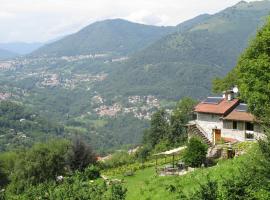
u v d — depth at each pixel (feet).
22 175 265.54
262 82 155.53
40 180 265.13
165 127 358.64
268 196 64.28
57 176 261.85
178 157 208.44
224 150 175.83
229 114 199.21
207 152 174.81
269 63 155.74
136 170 203.31
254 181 67.62
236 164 115.55
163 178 142.61
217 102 210.38
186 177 127.65
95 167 205.77
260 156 67.87
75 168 240.94
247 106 175.52
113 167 241.96
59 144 280.51
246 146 169.48
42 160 268.62
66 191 129.90
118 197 119.75
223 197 68.54
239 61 185.47
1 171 323.16
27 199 143.54
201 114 209.67
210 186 71.56
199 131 208.44
